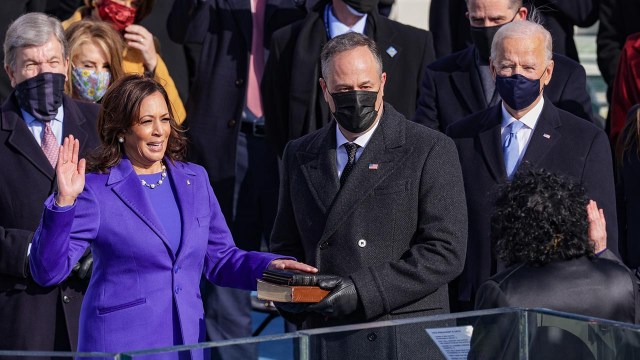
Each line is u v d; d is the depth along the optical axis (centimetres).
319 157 1569
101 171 1439
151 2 2228
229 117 2312
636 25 2389
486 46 1962
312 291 1417
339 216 1509
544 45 1764
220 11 2344
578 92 1995
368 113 1494
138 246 1412
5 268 1641
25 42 1717
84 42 1950
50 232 1352
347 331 1149
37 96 1716
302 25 2191
